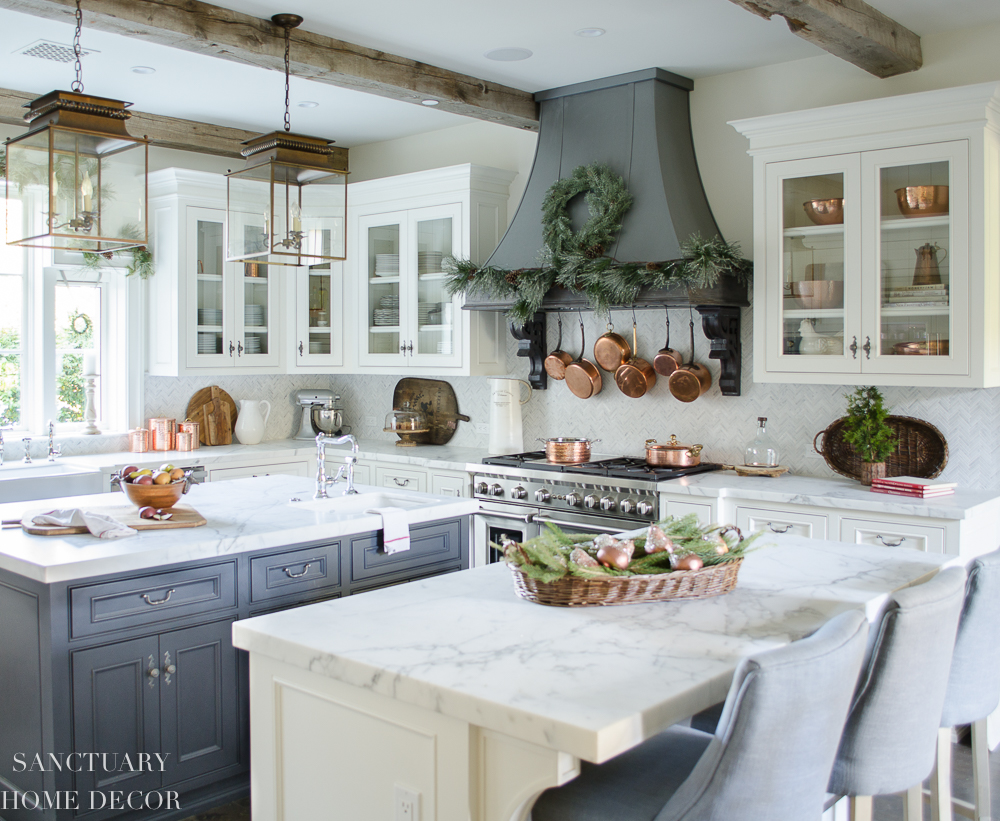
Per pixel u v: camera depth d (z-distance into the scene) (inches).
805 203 154.8
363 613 81.5
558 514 175.8
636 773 71.2
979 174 137.1
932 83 154.9
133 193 112.7
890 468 159.9
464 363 205.2
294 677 75.6
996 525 144.6
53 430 200.8
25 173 109.6
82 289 213.3
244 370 222.5
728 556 88.0
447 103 176.9
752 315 174.4
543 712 57.8
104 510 129.0
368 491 152.6
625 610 82.2
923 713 76.8
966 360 139.6
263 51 146.6
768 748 58.4
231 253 134.7
